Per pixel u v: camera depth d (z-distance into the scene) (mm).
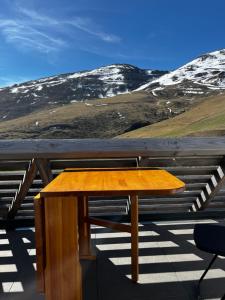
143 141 4832
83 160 4992
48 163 4871
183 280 3590
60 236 2703
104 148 4797
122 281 3611
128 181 2979
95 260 4203
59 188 2689
